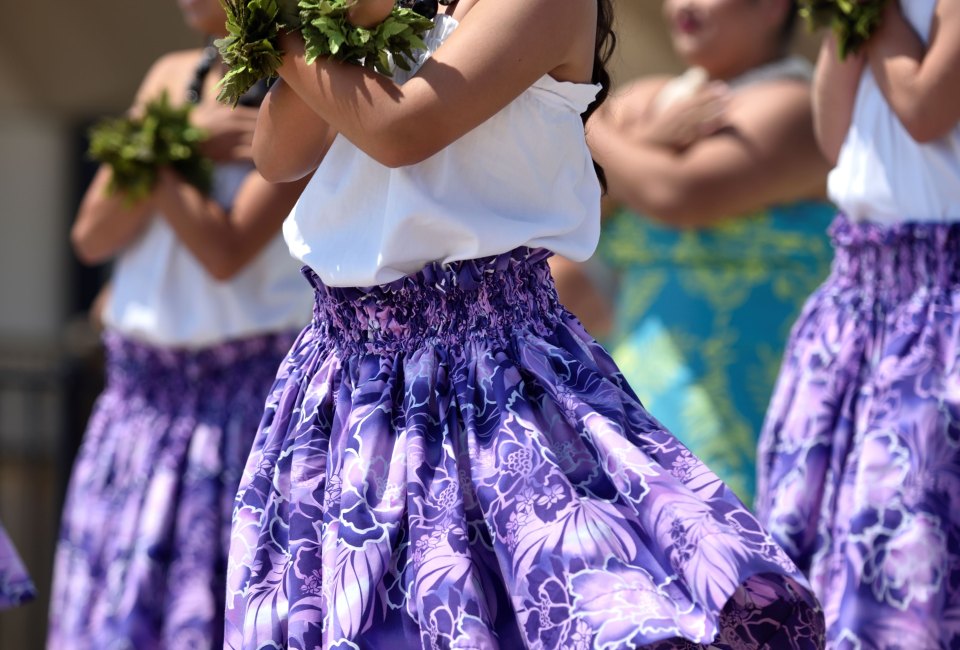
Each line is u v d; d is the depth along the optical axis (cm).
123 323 958
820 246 1038
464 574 521
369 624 527
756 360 1028
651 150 1037
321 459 566
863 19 729
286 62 555
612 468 535
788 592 541
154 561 914
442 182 556
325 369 585
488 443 545
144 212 957
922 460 701
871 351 742
